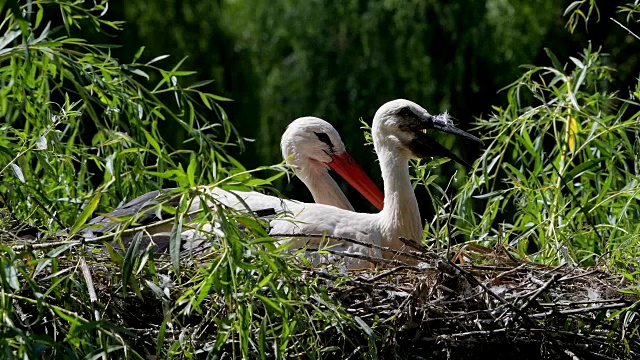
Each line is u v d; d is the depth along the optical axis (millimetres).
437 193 18859
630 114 19891
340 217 11203
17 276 8586
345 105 21312
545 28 20203
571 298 9750
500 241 10703
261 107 21656
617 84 20109
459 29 20234
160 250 10484
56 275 8516
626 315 9320
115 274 9125
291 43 21750
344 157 13023
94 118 11031
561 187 11734
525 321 9367
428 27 20594
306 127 13031
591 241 11539
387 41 20922
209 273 8398
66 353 8211
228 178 8398
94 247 9484
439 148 11703
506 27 20125
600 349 9664
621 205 11773
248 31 22266
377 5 21000
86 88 11305
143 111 11906
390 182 11570
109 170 10672
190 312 9219
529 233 11312
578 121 12375
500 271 10000
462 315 9320
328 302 8758
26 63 8844
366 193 12953
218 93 21438
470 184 12219
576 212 11344
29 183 10797
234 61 21969
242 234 8445
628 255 10555
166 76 11609
